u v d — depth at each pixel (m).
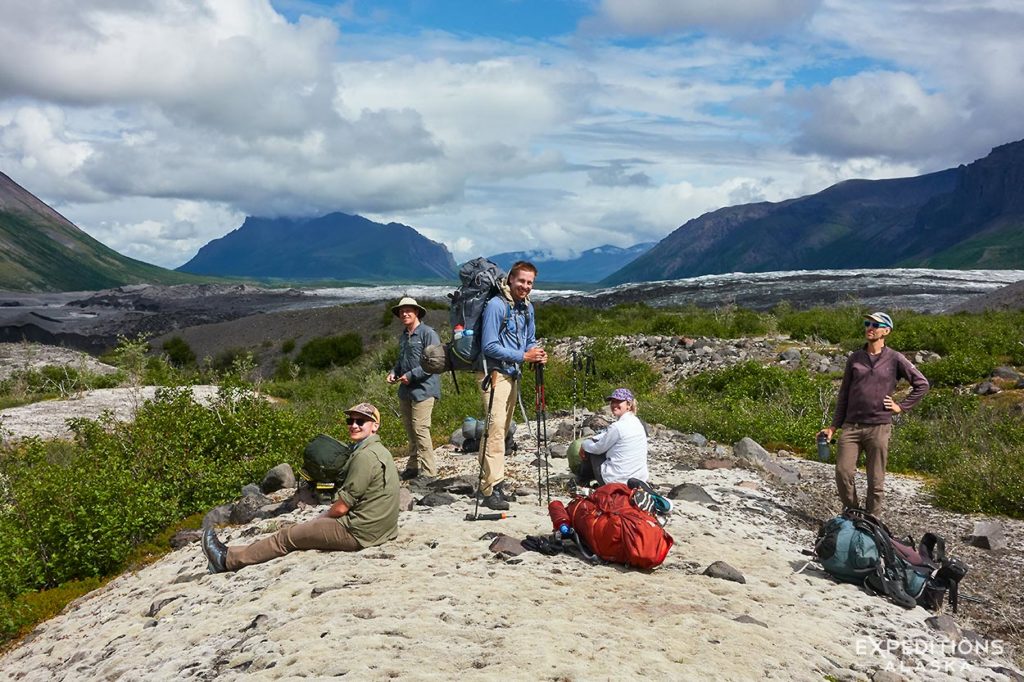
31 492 9.34
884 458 7.82
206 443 11.54
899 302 64.38
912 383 7.74
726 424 13.70
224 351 61.53
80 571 8.34
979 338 20.03
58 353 39.62
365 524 6.15
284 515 8.25
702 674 4.03
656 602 5.09
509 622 4.56
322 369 41.94
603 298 95.12
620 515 5.79
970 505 9.59
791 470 11.19
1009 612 6.48
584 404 15.29
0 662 6.07
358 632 4.41
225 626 5.02
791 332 25.42
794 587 5.97
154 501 9.32
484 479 7.39
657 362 22.33
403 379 9.00
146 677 4.43
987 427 12.76
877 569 6.05
